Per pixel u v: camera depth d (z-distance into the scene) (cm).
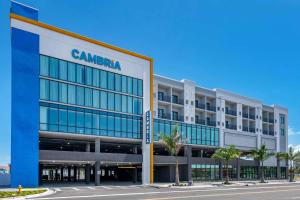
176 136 5822
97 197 3453
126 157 5875
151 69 6450
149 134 6097
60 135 5291
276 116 10025
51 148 6894
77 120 5312
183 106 7331
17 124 4644
